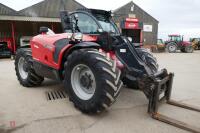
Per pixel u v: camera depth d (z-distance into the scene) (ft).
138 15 72.02
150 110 9.85
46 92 13.46
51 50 11.44
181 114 10.24
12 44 44.11
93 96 9.21
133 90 13.91
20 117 9.46
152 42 74.95
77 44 10.27
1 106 10.84
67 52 10.73
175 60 38.17
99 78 8.81
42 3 60.08
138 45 14.03
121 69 11.06
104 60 8.93
